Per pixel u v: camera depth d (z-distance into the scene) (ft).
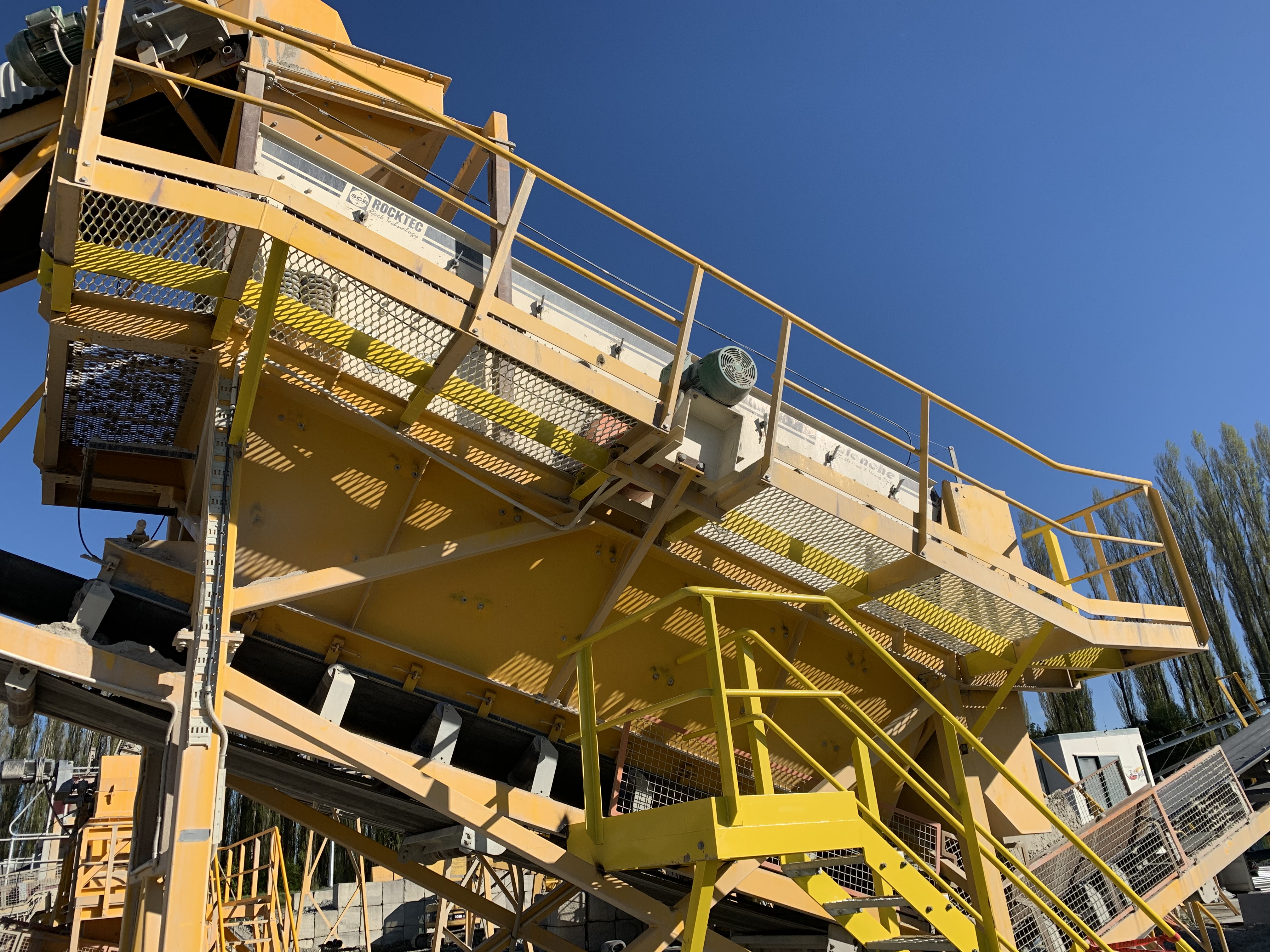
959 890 23.68
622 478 18.01
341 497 18.11
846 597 22.65
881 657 17.94
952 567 20.47
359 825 60.44
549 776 19.69
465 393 16.99
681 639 22.07
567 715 20.74
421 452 18.57
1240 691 113.39
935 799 16.99
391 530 18.54
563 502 19.48
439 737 18.51
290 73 20.03
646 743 21.17
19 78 17.57
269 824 107.65
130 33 17.43
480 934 66.03
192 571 17.58
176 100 19.03
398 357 16.10
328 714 17.48
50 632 15.31
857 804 15.74
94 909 38.17
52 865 63.52
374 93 21.09
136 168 13.48
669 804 21.33
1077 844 17.24
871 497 19.97
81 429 19.86
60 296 14.65
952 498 24.93
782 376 18.13
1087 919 24.67
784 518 19.99
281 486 17.52
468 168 22.07
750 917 25.62
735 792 13.71
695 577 22.22
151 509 23.04
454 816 16.98
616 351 19.29
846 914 17.30
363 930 68.54
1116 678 118.62
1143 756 65.77
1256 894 31.89
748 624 23.04
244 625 17.44
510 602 19.93
